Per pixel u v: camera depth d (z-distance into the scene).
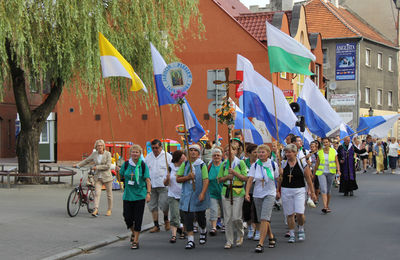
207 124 28.72
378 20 55.81
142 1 18.38
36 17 15.70
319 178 13.38
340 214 13.10
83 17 16.47
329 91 48.22
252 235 9.91
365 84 49.53
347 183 17.34
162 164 10.42
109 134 31.00
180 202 9.09
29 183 18.27
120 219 11.83
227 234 8.97
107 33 17.33
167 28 19.92
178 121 29.70
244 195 9.08
